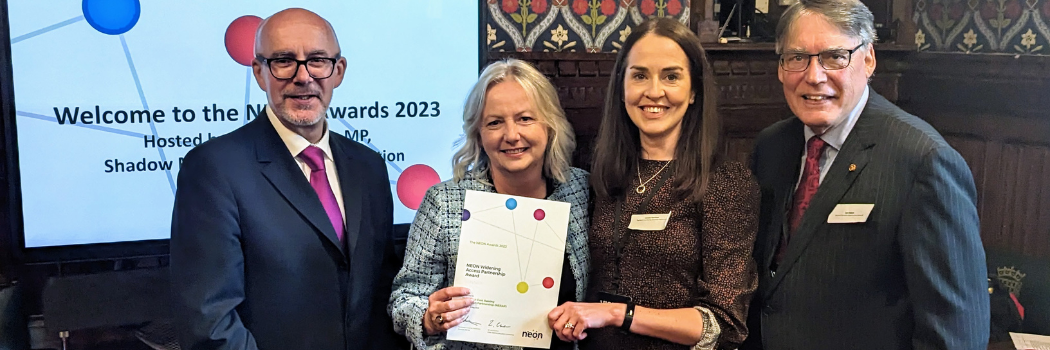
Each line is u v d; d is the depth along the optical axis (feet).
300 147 5.37
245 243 5.08
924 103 9.95
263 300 5.12
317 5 8.46
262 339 5.15
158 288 7.92
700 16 9.79
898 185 4.74
